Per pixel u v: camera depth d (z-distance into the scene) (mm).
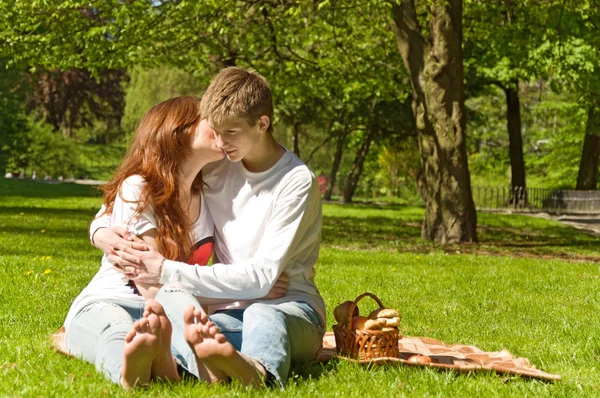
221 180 3945
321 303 3996
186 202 3867
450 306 6941
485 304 7180
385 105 33094
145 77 47156
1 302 6105
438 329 5695
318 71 20297
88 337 3631
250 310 3551
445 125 15305
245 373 3268
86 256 9672
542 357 4711
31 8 16625
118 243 3664
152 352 3168
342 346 4070
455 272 9797
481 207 35906
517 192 32719
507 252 13914
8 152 39906
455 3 15141
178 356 3527
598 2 17516
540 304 7301
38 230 13242
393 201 42188
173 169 3771
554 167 44281
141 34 16750
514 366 4168
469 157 47500
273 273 3672
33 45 17062
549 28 18297
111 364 3395
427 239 15719
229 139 3621
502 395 3469
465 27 20453
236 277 3613
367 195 46812
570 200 33531
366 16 18797
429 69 15211
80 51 19422
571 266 11133
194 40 17578
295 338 3674
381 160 42906
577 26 18281
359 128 36594
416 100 15555
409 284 8414
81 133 57219
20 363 3768
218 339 3193
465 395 3465
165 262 3609
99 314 3621
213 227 3979
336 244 14227
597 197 32375
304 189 3814
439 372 3867
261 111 3629
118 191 3805
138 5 16516
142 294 3695
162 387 3270
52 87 49781
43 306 5949
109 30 16797
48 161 43469
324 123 35781
